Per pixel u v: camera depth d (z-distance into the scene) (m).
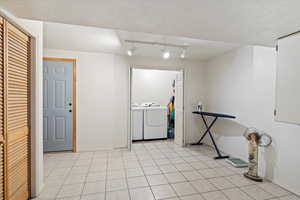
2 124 1.29
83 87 3.32
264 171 2.29
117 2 1.06
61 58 3.17
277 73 1.61
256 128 2.47
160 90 5.15
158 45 2.79
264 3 1.05
